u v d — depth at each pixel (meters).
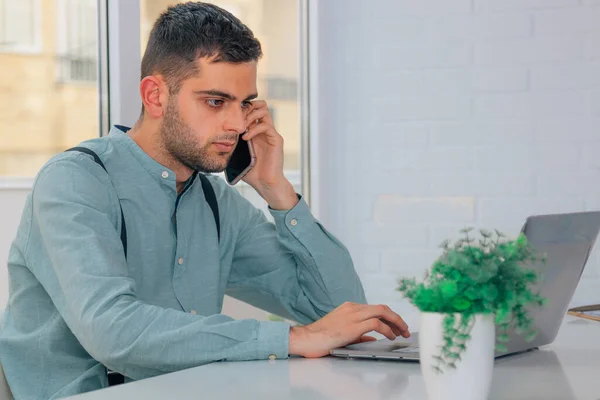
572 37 2.77
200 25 1.54
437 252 2.85
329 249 1.74
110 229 1.44
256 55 1.58
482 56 2.82
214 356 1.24
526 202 2.79
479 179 2.82
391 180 2.89
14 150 1.91
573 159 2.77
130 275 1.58
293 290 1.78
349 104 2.92
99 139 1.61
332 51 2.93
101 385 1.51
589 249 1.30
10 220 1.90
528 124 2.79
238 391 1.00
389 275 2.89
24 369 1.53
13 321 1.57
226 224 1.76
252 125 1.70
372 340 1.44
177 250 1.63
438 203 2.85
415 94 2.87
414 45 2.87
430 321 0.91
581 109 2.77
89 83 2.01
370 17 2.90
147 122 1.61
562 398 0.97
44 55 1.95
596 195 2.76
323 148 2.91
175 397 0.97
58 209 1.41
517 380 1.09
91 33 2.00
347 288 1.74
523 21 2.79
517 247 0.91
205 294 1.67
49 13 1.95
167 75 1.57
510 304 0.88
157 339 1.26
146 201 1.59
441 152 2.85
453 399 0.91
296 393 0.99
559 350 1.36
